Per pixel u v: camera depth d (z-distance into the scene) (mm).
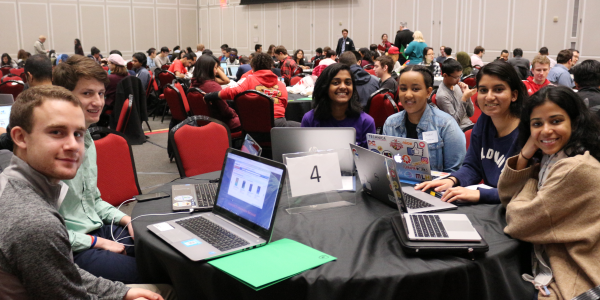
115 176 2242
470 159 2092
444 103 3611
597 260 1301
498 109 1928
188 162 2582
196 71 4684
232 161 1637
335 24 13406
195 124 2674
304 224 1551
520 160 1575
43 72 2562
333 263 1248
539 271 1406
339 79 2479
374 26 12625
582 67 3529
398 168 2016
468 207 1695
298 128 2016
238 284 1220
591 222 1304
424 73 2303
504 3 10391
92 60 1797
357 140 2596
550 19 9844
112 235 1792
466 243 1291
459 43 11172
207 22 16703
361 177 1854
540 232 1354
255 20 15227
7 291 1075
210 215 1621
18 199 1086
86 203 1835
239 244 1358
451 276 1228
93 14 14992
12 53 14047
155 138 5992
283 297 1195
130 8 15531
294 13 14211
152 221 1606
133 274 1635
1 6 13727
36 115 1116
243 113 3994
